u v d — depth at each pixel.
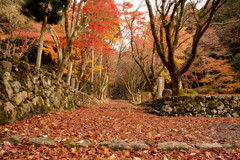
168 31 6.85
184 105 7.30
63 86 7.55
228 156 2.59
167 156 2.68
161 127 4.71
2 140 2.67
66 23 8.04
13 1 11.02
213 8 5.84
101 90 17.61
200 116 7.14
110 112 7.78
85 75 17.45
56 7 7.29
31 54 14.64
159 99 8.49
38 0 6.83
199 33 6.44
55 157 2.40
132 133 3.98
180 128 4.55
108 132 3.94
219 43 18.27
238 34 17.03
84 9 9.45
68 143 2.88
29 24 11.82
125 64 22.69
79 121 4.92
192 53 6.93
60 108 6.62
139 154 2.71
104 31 9.26
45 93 5.59
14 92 3.85
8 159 2.17
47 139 2.90
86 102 12.46
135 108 9.86
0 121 3.22
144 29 12.25
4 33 11.74
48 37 12.54
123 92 35.41
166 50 10.97
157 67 15.34
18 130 3.23
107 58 16.31
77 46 9.57
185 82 22.80
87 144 2.92
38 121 4.16
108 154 2.67
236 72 19.42
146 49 15.21
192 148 2.91
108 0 9.66
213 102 7.27
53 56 15.13
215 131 4.17
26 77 4.50
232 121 5.65
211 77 18.33
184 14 9.02
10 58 3.87
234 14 16.14
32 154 2.42
